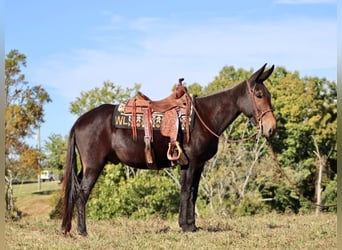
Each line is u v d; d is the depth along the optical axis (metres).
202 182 23.02
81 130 8.66
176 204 22.14
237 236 8.27
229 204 22.48
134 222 10.83
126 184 22.16
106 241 7.98
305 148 28.55
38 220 11.09
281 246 7.65
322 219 11.30
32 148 28.84
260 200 23.42
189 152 8.47
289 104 28.38
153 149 8.50
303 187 27.67
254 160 23.52
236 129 24.33
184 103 8.59
